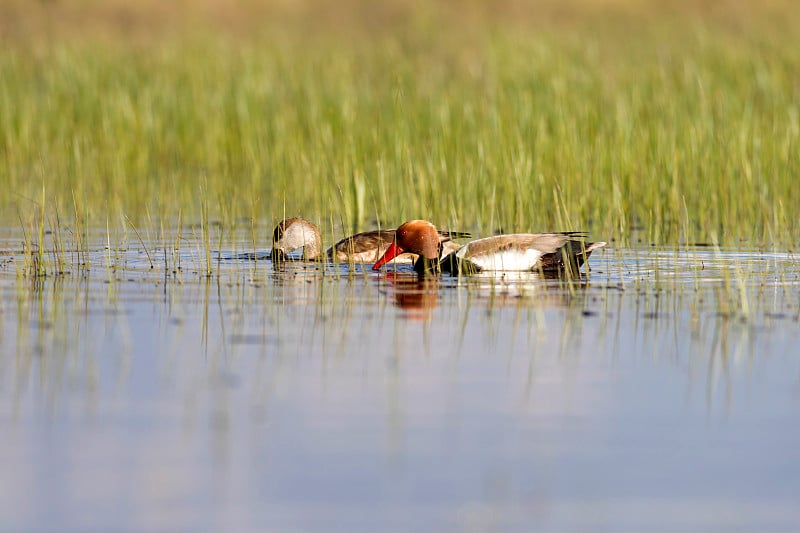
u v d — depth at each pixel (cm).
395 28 6781
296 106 4175
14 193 3594
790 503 1166
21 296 2120
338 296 2180
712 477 1231
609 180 3278
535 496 1180
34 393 1512
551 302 2105
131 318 1945
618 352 1733
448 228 3069
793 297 2127
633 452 1304
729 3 7256
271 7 7544
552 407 1459
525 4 7369
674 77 4425
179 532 1098
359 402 1476
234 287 2253
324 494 1184
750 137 3444
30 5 6944
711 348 1756
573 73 4472
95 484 1207
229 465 1258
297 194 3453
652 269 2459
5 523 1114
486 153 3400
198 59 5212
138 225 3139
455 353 1723
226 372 1614
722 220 3162
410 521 1122
